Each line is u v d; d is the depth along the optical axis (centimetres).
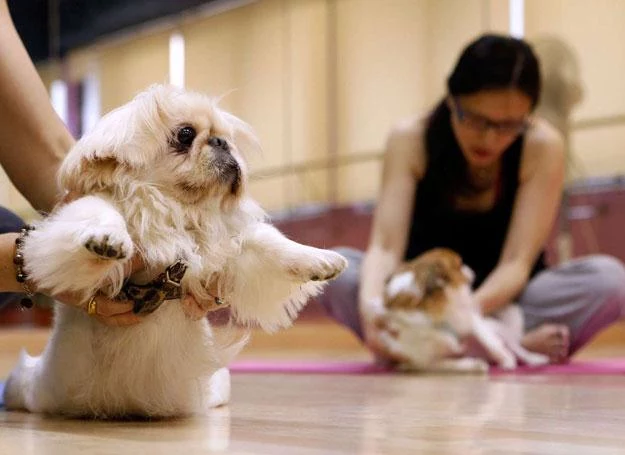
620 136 665
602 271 360
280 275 155
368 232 783
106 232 135
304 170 847
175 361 158
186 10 843
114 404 162
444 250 360
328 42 852
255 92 862
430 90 789
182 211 155
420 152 360
